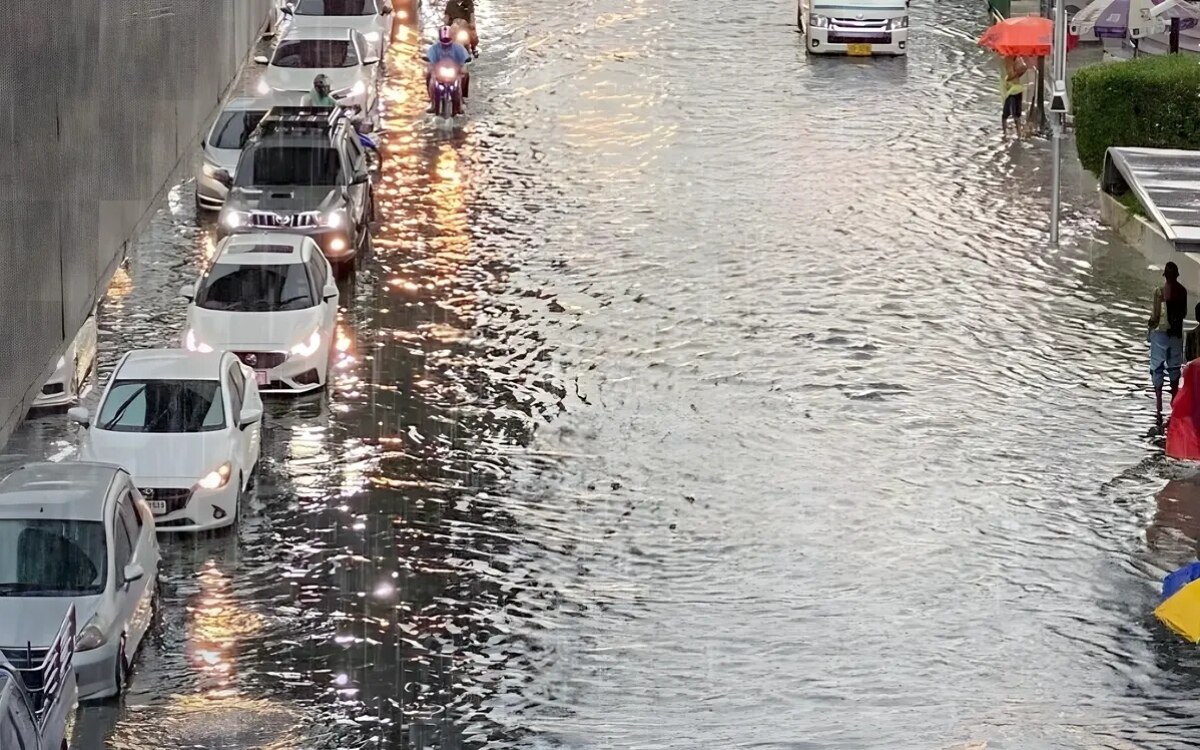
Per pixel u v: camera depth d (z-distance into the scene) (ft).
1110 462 82.69
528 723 59.00
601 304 103.81
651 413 88.38
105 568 61.26
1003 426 86.94
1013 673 62.95
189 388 77.51
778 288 106.63
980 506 77.82
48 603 59.72
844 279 108.17
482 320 101.14
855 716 59.31
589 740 57.67
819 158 132.98
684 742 57.31
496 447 84.12
